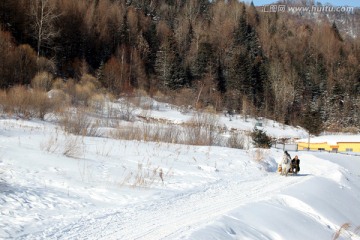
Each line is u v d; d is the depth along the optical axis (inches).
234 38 4252.0
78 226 329.4
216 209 426.6
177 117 2315.5
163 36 4020.7
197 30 4212.6
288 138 2596.0
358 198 693.9
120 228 333.7
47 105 1430.9
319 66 4143.7
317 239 419.2
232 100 3248.0
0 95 1408.7
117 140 900.6
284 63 4069.9
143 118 1787.6
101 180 503.8
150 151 782.5
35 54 2353.6
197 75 3521.2
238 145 1261.1
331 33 5290.4
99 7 3811.5
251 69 3499.0
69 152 628.4
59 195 417.4
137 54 3481.8
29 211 356.2
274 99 3474.4
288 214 454.0
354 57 4562.0
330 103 3794.3
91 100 1736.0
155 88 3105.3
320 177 732.0
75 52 3142.2
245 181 633.6
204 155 829.2
